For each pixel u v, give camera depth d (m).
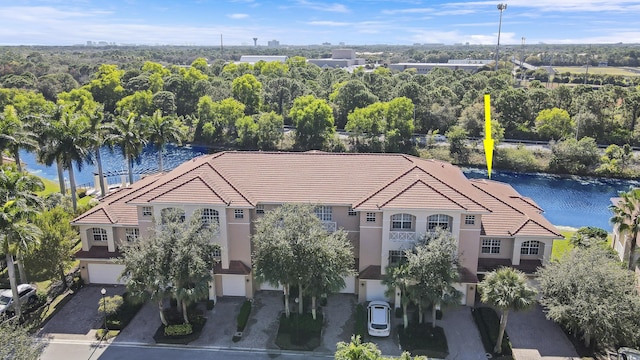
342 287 34.69
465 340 34.66
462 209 34.97
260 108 120.56
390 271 34.03
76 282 41.81
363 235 37.50
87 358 32.84
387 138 97.06
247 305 37.72
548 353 33.28
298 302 38.78
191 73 134.00
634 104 95.31
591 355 32.94
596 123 95.88
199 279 34.00
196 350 33.81
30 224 35.00
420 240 34.62
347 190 39.03
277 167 41.59
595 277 31.61
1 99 111.19
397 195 36.22
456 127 96.62
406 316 35.31
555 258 39.25
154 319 37.34
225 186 38.59
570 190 77.38
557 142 91.94
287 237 33.53
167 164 92.19
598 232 48.91
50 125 52.91
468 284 37.75
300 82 131.62
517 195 46.03
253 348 34.00
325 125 99.00
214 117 107.31
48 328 36.19
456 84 125.44
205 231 34.69
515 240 38.00
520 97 103.88
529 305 30.28
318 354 33.34
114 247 41.31
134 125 61.94
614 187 78.75
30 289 39.50
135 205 40.31
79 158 53.53
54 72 172.88
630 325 30.14
